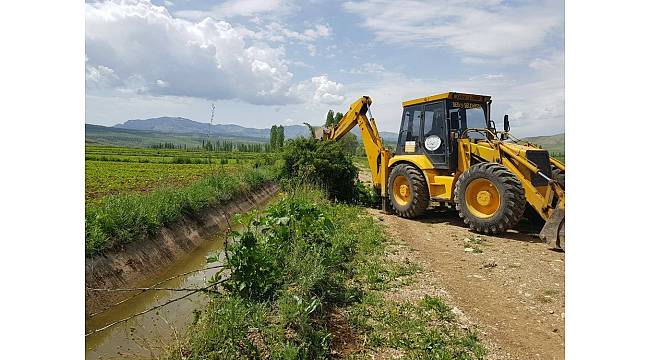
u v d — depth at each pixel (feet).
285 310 14.92
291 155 44.55
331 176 43.68
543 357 13.98
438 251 26.22
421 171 35.96
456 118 34.78
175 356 13.37
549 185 27.45
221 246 32.89
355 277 21.01
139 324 18.03
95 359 15.42
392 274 21.33
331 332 15.26
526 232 31.12
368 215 37.91
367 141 42.60
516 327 16.10
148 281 24.31
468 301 18.45
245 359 13.02
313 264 18.90
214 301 15.69
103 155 147.95
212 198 40.06
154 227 28.04
